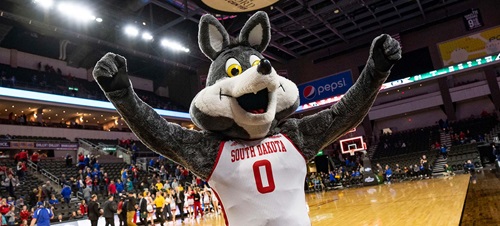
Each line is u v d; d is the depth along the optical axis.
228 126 1.71
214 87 1.71
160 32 19.11
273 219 1.61
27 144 16.42
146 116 1.60
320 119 1.84
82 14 15.48
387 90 24.20
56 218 9.76
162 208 9.80
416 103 23.77
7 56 20.88
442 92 22.83
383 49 1.59
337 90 25.14
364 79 1.70
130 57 23.47
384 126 25.61
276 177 1.67
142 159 18.20
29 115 19.72
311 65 26.28
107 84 1.48
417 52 23.17
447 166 17.28
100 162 17.16
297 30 21.66
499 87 21.27
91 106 20.17
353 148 18.67
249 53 1.88
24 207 8.56
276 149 1.73
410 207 7.01
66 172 14.19
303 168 1.78
